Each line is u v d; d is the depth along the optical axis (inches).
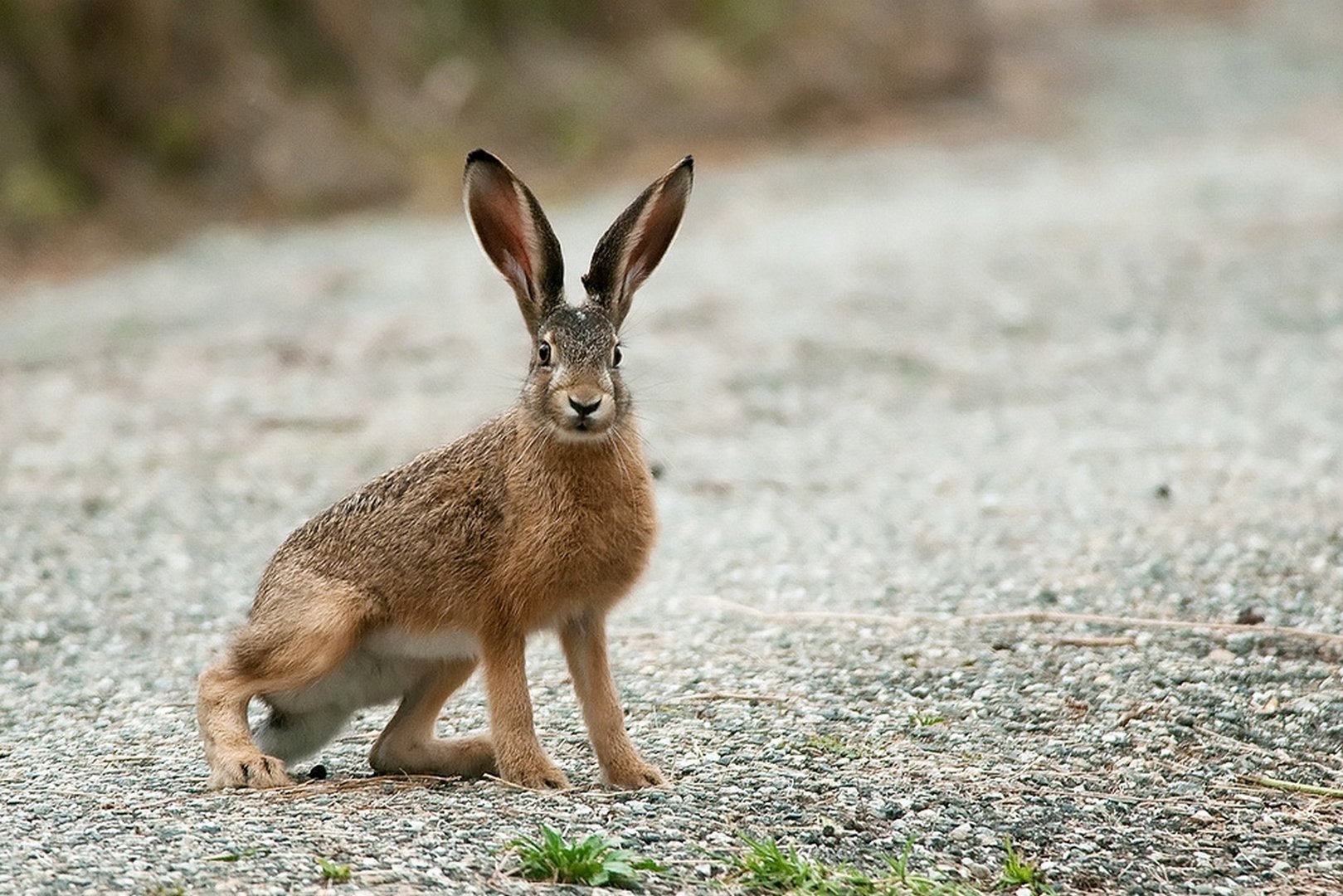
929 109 1499.8
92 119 1116.5
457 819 300.8
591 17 1445.6
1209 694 377.7
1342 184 1144.2
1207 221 1043.9
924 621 434.0
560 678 409.4
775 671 400.8
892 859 291.6
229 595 485.4
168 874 266.7
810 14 1529.3
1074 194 1171.9
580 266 928.9
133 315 885.2
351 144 1197.1
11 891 257.1
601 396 319.9
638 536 330.3
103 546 529.0
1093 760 345.1
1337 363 730.2
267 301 909.8
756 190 1222.3
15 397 732.7
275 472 614.5
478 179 352.8
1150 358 759.1
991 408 691.4
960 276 931.3
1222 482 555.5
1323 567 454.9
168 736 370.0
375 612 337.1
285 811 305.6
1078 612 434.3
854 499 572.1
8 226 1034.1
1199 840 308.3
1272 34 1908.2
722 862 284.8
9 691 407.8
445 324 845.2
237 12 1204.5
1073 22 1946.4
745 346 792.9
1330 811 323.3
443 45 1320.1
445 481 334.6
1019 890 285.0
